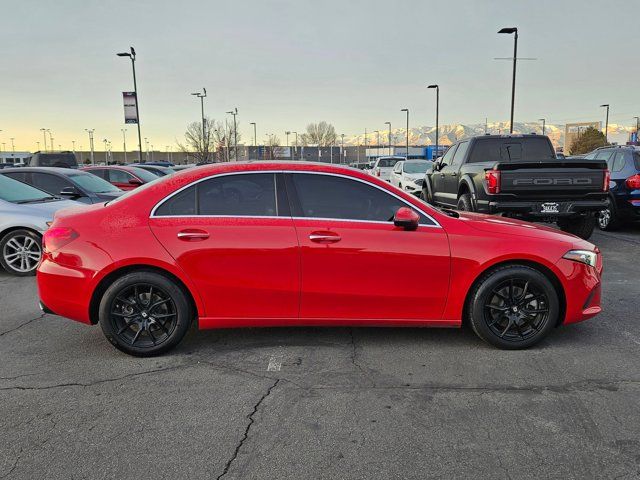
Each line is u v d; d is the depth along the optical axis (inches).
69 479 103.0
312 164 170.7
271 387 143.1
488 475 104.5
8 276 288.7
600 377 149.6
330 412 129.3
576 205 304.8
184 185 165.0
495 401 135.0
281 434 119.3
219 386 143.8
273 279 161.3
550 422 124.6
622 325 194.9
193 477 103.8
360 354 166.1
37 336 184.7
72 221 164.2
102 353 168.2
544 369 155.0
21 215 287.7
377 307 165.0
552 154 378.6
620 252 340.2
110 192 414.3
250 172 167.2
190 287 160.4
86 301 160.2
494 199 306.3
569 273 166.7
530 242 165.8
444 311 166.7
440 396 137.8
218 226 160.7
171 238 159.5
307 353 167.0
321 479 103.2
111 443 115.7
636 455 111.3
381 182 168.2
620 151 422.9
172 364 158.9
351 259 161.2
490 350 169.3
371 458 110.1
